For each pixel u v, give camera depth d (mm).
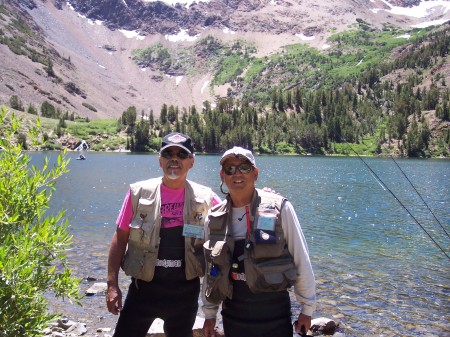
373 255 17969
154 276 5457
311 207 33719
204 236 5281
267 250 4598
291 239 4738
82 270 14109
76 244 18359
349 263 16547
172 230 5477
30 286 5102
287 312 4820
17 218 5523
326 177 66375
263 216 4680
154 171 74375
